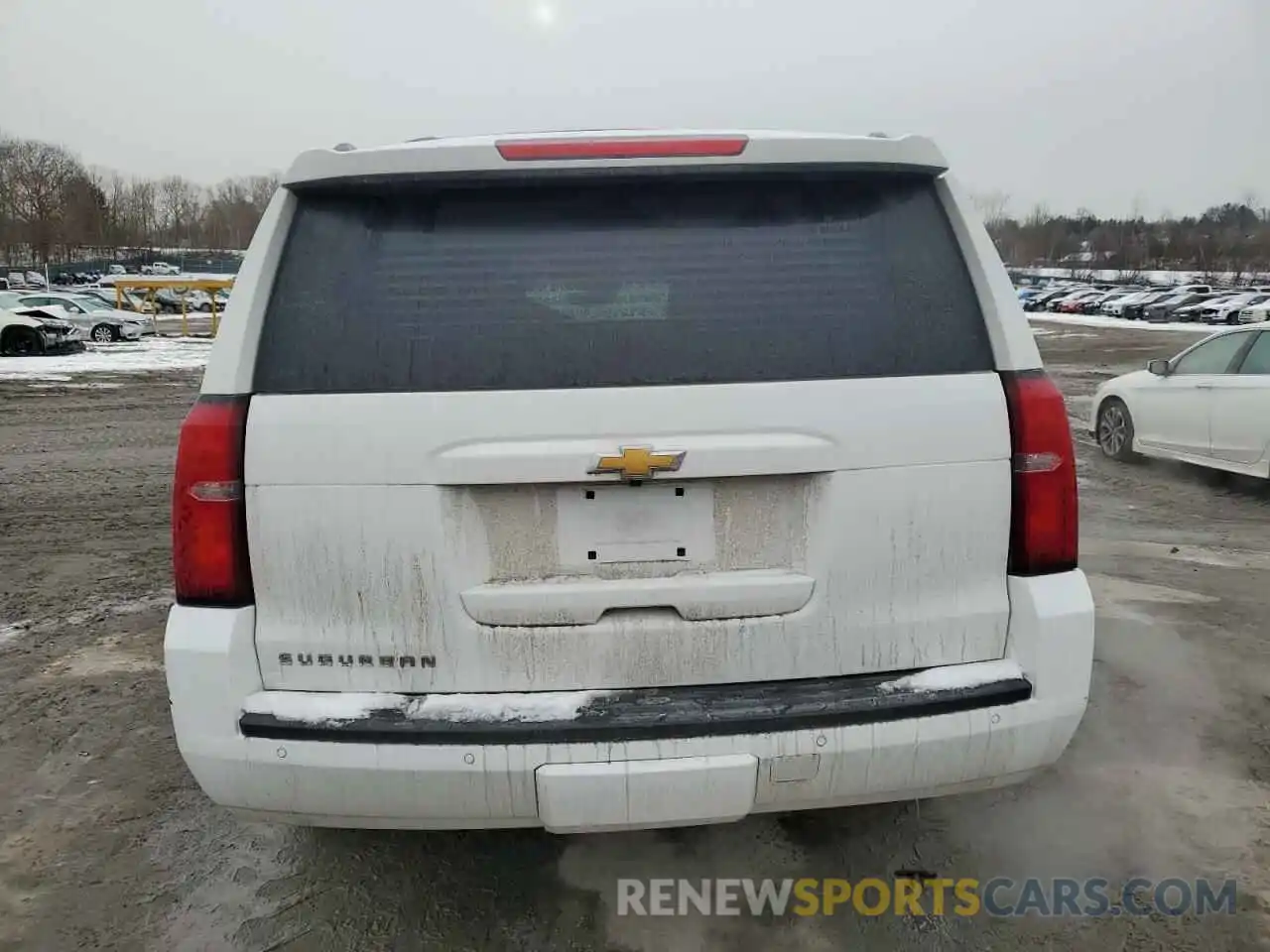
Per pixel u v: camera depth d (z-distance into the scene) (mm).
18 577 5562
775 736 2031
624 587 2066
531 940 2428
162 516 7129
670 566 2090
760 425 2029
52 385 16859
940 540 2111
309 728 2025
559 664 2082
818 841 2830
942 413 2088
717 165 2088
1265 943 2385
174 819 2988
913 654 2141
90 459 9516
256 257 2082
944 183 2195
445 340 2053
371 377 2039
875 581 2105
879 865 2715
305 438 2014
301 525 2033
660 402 2016
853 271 2137
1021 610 2145
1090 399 14375
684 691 2104
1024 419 2117
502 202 2129
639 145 2070
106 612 4949
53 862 2771
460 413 2000
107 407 13867
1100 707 3645
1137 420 8555
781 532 2100
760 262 2123
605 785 2002
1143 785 3098
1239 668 4000
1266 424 7180
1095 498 7395
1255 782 3107
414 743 2008
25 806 3072
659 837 2855
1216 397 7617
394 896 2598
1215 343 7887
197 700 2049
